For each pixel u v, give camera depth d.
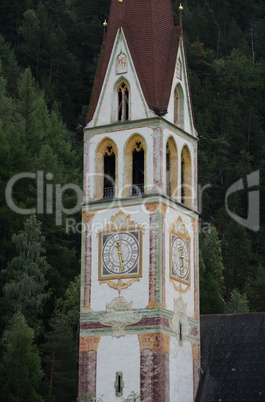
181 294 102.25
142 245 100.25
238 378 102.38
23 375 114.00
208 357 105.06
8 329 125.31
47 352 128.25
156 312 98.12
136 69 104.50
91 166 105.19
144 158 102.62
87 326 101.06
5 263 145.00
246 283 187.50
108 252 101.88
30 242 135.88
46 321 131.00
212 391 102.25
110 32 108.00
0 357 121.62
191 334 102.88
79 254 166.12
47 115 190.00
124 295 100.06
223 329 106.69
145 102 103.38
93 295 101.56
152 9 106.94
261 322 105.88
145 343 97.94
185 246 104.19
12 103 185.88
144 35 106.12
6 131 170.62
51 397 119.31
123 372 98.31
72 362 126.06
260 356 103.38
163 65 105.88
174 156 105.19
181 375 100.12
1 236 148.25
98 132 105.62
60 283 139.75
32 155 172.25
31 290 129.88
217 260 169.62
